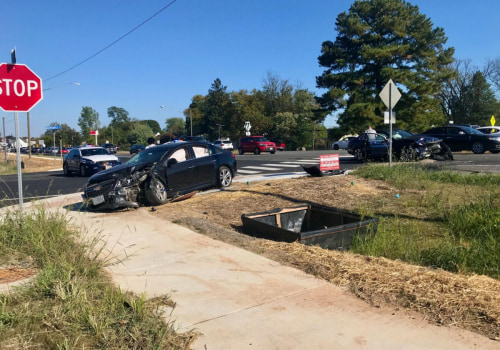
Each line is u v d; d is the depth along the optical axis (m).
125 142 106.56
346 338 3.21
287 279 4.54
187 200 9.78
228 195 9.93
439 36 46.69
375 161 19.20
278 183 11.25
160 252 5.71
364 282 4.32
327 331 3.34
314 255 5.24
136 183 8.96
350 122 43.69
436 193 9.36
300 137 59.31
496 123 59.97
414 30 43.75
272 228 6.32
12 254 5.29
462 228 6.61
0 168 32.97
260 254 5.50
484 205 7.23
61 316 3.44
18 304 3.72
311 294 4.11
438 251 5.49
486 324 3.35
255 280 4.53
